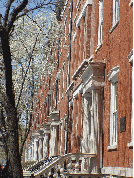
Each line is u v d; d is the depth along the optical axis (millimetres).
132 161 11266
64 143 27641
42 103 43656
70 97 25203
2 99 10141
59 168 18766
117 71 13445
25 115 28094
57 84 33406
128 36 12250
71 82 24781
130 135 11742
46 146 36531
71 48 25766
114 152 13586
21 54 27188
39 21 27906
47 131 36188
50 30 28641
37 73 28641
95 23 17797
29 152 52438
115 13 14805
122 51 12969
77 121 21359
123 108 12484
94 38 17797
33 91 24750
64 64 29172
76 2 24797
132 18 11797
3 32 9992
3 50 10039
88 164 16172
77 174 16031
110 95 14789
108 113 14758
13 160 9867
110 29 14828
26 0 10281
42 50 28344
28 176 18391
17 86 27734
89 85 16734
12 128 10047
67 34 28422
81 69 19500
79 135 20922
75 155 17203
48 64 30281
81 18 21594
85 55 19266
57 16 30500
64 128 27859
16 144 10000
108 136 14648
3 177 9758
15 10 10250
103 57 16047
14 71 27969
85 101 18500
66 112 26625
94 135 15727
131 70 11891
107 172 14312
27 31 27562
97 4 17812
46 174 18109
